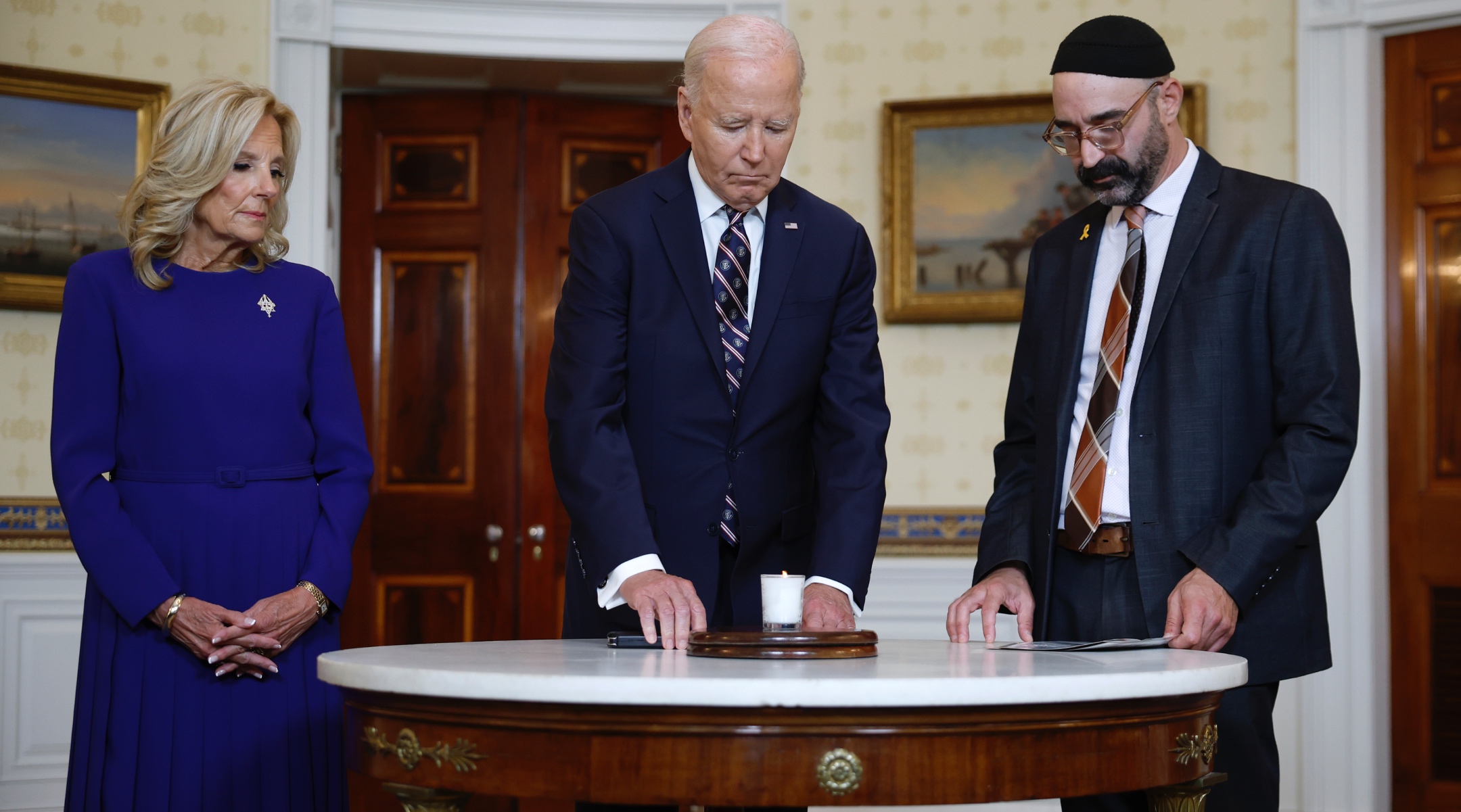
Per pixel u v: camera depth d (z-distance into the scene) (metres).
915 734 1.27
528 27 4.46
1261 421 2.01
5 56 4.00
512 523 4.76
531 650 1.66
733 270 2.05
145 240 2.02
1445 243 3.96
